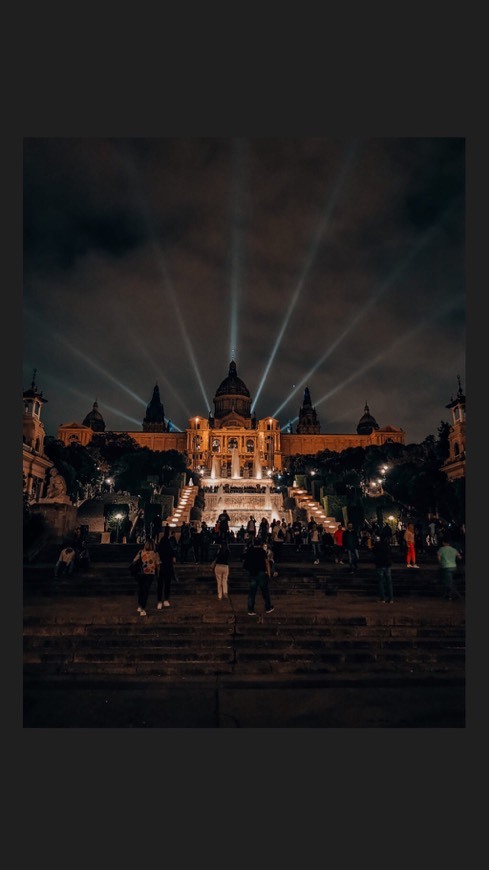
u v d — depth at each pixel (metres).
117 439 136.00
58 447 80.50
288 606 16.16
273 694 10.38
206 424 154.62
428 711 9.59
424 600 17.73
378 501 51.56
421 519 50.69
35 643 12.74
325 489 56.84
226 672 11.65
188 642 12.87
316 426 186.88
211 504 68.94
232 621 14.39
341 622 14.35
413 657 12.41
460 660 12.34
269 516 62.66
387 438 160.12
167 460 94.44
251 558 15.25
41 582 18.88
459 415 63.84
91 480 84.50
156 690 10.55
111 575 20.34
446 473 62.50
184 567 21.11
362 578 20.06
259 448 152.88
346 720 9.20
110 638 13.02
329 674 11.61
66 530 26.81
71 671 11.59
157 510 43.50
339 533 24.09
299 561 25.56
